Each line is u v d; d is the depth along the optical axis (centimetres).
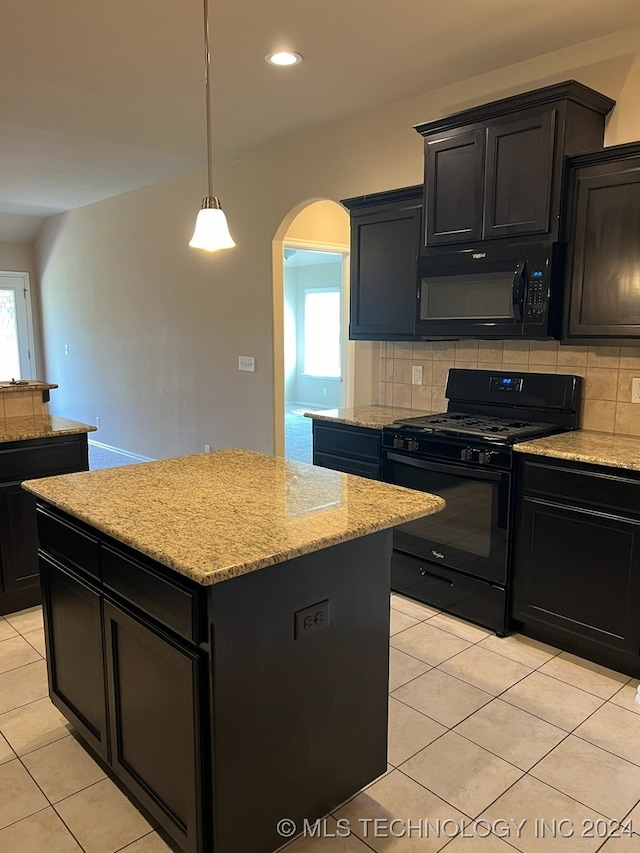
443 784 195
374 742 188
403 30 271
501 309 286
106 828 179
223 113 377
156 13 254
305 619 160
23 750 212
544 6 250
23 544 310
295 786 167
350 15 256
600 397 295
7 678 255
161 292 574
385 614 184
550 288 269
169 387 579
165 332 575
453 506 298
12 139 431
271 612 152
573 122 262
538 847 172
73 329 734
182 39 278
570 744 213
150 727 166
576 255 266
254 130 409
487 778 198
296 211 440
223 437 522
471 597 297
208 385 531
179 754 155
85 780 198
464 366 347
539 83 300
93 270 676
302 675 163
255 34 273
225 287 499
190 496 193
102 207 645
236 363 498
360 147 380
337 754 177
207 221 236
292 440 752
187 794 154
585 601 255
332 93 344
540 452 259
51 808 186
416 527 318
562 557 260
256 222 462
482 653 273
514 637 287
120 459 637
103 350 677
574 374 303
